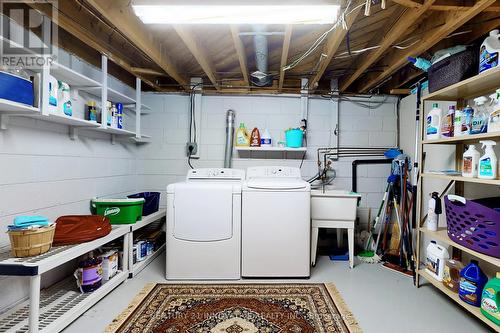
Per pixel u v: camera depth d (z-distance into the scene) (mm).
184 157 3479
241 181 2703
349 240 2709
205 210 2352
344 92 3461
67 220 2014
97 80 2561
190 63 3090
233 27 1899
